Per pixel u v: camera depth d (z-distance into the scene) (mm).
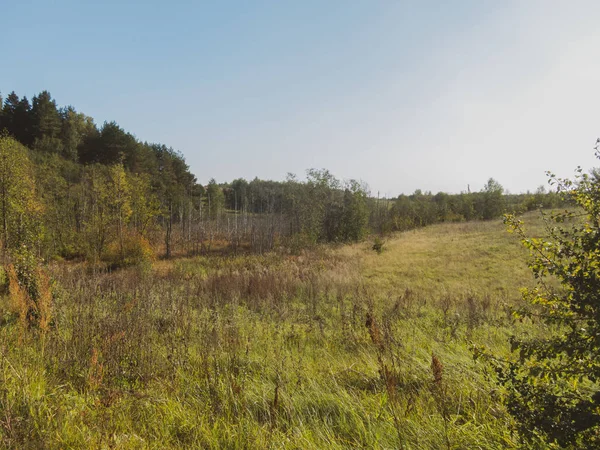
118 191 27922
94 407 3398
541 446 2365
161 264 25516
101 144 49469
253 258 25219
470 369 4168
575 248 2291
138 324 5461
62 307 6855
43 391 3598
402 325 7688
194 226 39094
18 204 19594
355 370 4699
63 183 32625
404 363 4652
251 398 3756
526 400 2328
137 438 2977
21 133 50125
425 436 2943
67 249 27609
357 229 37531
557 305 2408
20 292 5945
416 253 24234
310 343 6461
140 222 31875
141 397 3623
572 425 2039
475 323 7496
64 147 48750
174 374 4375
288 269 18578
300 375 4430
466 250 23281
